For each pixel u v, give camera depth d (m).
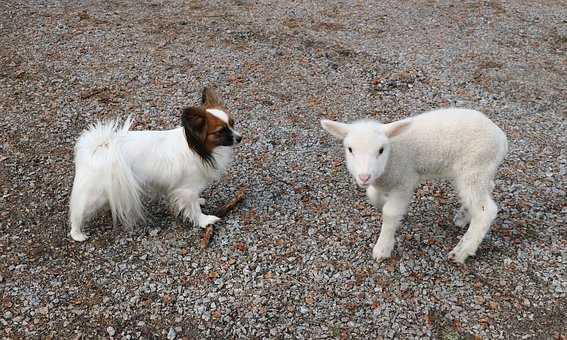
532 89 1.87
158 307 1.06
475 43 2.21
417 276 1.12
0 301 1.06
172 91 1.82
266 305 1.06
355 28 2.32
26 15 2.35
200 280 1.12
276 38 2.21
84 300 1.07
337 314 1.04
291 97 1.80
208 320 1.03
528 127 1.65
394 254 1.18
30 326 1.01
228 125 1.15
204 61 2.01
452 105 1.76
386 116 1.71
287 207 1.32
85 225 1.25
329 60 2.04
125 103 1.75
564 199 1.33
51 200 1.32
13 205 1.30
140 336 1.00
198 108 1.12
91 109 1.71
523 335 0.99
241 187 1.39
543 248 1.19
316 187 1.39
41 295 1.08
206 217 1.26
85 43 2.12
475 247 1.12
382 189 1.10
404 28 2.34
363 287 1.10
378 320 1.03
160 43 2.14
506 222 1.26
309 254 1.18
